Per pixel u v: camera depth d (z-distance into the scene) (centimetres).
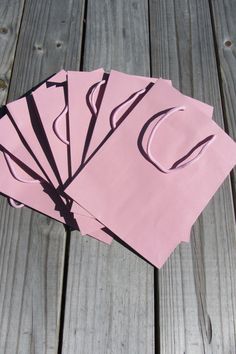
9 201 82
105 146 81
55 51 98
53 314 75
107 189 79
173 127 84
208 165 82
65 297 76
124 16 104
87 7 104
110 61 98
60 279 77
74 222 79
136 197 79
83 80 89
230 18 105
